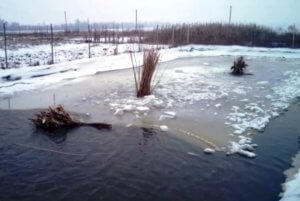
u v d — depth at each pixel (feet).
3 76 35.47
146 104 25.67
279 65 53.83
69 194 12.71
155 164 15.38
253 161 15.88
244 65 43.47
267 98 28.66
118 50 72.95
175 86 33.47
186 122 21.50
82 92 30.19
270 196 12.75
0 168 14.88
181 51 72.69
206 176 14.28
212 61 57.77
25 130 20.03
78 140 18.49
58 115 20.67
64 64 46.44
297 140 18.72
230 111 24.26
